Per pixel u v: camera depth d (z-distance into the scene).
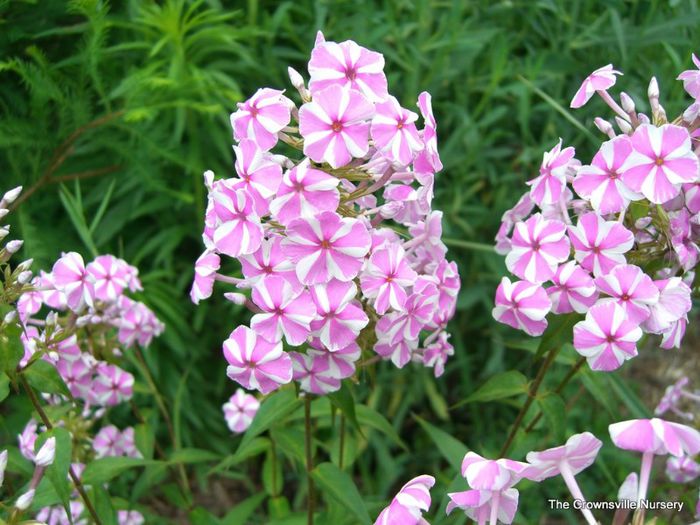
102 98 0.63
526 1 0.70
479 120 0.72
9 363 0.41
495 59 0.64
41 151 0.66
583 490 0.65
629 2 0.69
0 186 0.65
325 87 0.39
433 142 0.40
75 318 0.47
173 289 0.67
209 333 0.70
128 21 0.66
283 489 0.70
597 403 0.64
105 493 0.50
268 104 0.39
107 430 0.55
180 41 0.62
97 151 0.70
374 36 0.64
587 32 0.66
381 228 0.43
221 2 0.73
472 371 0.74
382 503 0.50
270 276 0.38
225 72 0.70
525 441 0.49
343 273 0.38
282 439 0.48
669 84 0.63
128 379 0.53
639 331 0.39
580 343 0.40
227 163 0.70
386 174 0.40
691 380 0.74
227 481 0.71
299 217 0.37
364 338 0.43
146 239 0.71
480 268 0.71
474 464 0.36
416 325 0.42
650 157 0.39
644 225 0.41
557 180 0.42
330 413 0.52
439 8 0.75
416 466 0.71
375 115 0.38
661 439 0.34
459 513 0.50
